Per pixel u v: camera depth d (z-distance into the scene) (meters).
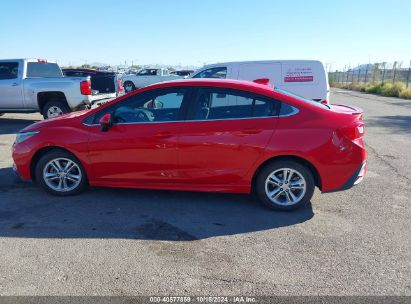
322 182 4.50
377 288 3.01
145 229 4.14
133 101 4.79
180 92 4.68
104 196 5.15
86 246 3.72
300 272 3.24
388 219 4.39
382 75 35.81
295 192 4.62
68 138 4.87
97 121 4.88
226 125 4.51
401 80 32.00
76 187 5.09
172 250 3.65
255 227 4.19
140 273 3.23
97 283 3.08
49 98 11.15
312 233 4.02
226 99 4.59
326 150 4.39
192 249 3.67
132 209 4.71
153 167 4.71
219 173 4.59
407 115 14.53
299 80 10.70
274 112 4.52
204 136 4.52
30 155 5.02
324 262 3.41
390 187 5.55
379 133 10.30
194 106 4.63
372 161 7.12
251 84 4.71
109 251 3.62
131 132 4.70
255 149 4.46
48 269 3.30
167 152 4.62
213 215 4.54
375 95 28.12
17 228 4.14
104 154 4.80
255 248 3.69
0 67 11.05
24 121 12.52
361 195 5.20
